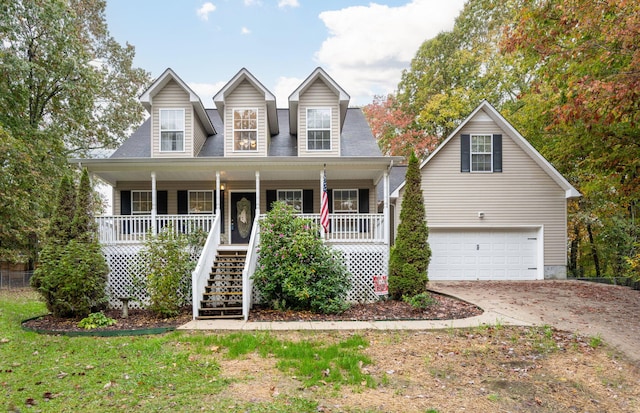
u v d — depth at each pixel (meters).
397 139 24.14
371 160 10.73
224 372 4.94
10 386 4.51
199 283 8.62
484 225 13.73
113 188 13.59
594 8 8.09
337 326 7.39
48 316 8.59
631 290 11.31
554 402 4.23
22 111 15.51
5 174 13.19
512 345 6.14
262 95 12.53
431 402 4.13
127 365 5.22
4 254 15.21
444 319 7.91
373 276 10.37
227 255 10.53
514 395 4.37
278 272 8.78
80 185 8.91
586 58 9.20
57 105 17.12
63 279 8.02
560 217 13.77
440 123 22.88
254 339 6.34
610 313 8.31
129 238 11.38
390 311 8.71
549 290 11.27
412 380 4.73
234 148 12.46
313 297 8.73
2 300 11.09
